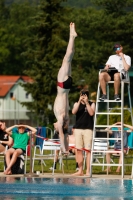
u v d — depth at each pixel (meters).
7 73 192.25
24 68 192.88
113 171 41.56
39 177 36.56
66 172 40.66
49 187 31.05
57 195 27.84
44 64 96.81
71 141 41.78
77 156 37.44
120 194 28.09
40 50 99.00
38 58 98.38
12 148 38.81
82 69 115.31
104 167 45.97
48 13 98.62
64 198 26.81
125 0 112.38
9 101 165.25
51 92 97.38
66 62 30.41
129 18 109.44
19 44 192.88
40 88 97.88
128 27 109.62
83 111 37.09
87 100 37.03
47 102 97.06
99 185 31.83
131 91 113.38
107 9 113.56
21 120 130.12
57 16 98.69
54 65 96.88
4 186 31.53
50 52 98.06
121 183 32.94
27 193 28.58
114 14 112.31
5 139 40.09
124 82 37.16
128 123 60.75
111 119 62.06
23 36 195.62
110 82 37.16
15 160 38.28
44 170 42.03
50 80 96.75
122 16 110.69
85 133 36.97
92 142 37.09
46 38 98.56
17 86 173.00
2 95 171.62
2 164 48.50
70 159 51.84
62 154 42.47
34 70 98.38
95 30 112.00
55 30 98.00
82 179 35.19
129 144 41.12
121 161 37.94
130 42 111.81
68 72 30.53
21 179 35.31
